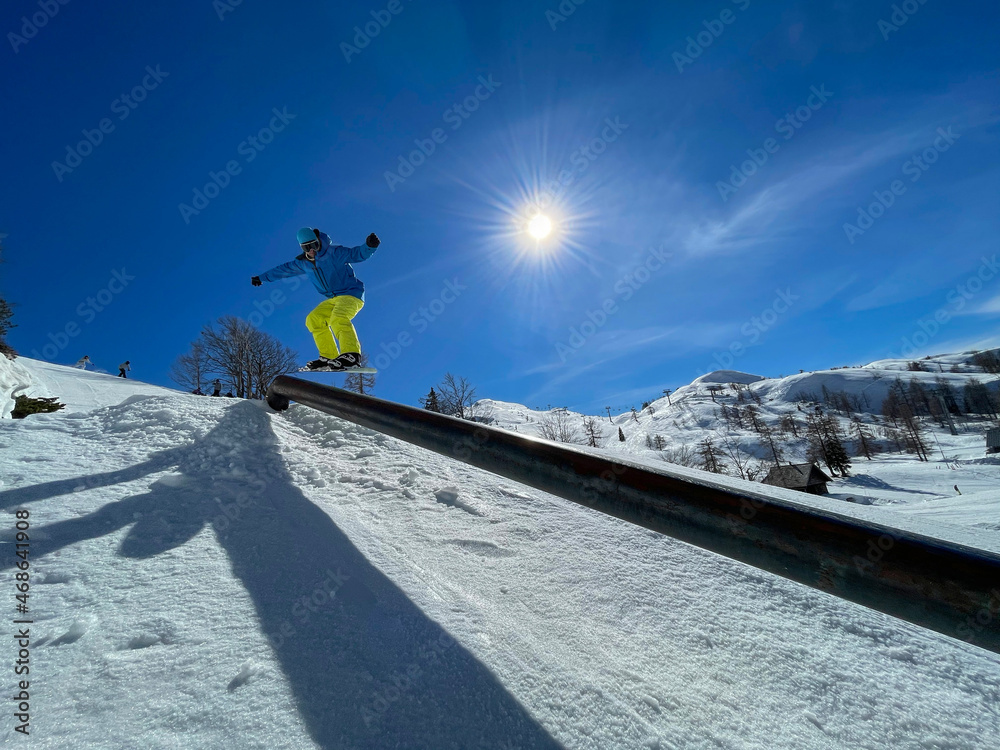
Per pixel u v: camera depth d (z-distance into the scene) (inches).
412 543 82.4
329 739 37.6
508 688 47.6
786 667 60.7
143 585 56.7
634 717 47.1
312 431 148.9
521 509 106.3
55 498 79.3
